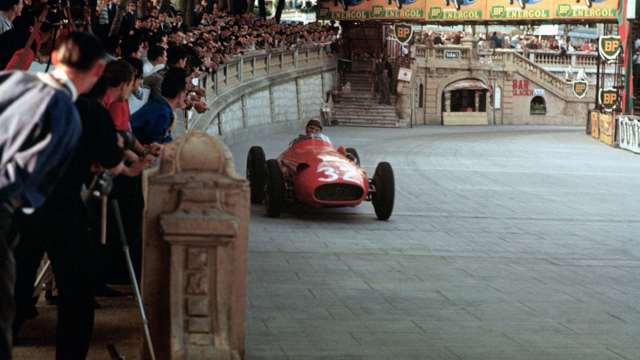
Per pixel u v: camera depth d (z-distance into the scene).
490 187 22.88
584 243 14.60
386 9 53.50
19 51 8.09
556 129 59.34
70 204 5.52
